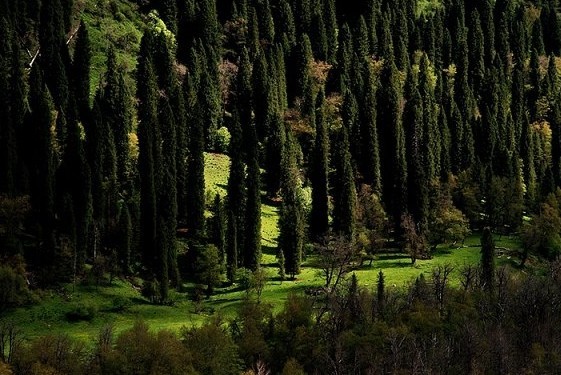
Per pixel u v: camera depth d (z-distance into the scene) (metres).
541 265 149.12
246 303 108.12
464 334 105.31
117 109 158.75
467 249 156.12
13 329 103.69
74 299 118.12
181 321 115.00
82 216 127.94
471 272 131.75
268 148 172.88
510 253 153.38
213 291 132.25
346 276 134.62
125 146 155.38
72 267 123.19
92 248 131.75
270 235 155.75
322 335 104.56
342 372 95.69
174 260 130.88
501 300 118.94
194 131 148.75
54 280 121.00
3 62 161.75
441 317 112.12
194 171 146.50
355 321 109.31
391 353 98.38
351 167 160.75
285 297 124.25
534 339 110.94
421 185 159.12
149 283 124.62
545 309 119.56
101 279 126.00
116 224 135.62
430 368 94.50
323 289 119.50
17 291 113.56
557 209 161.88
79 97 171.25
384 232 159.88
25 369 85.38
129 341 90.75
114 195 140.88
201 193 145.88
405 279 133.62
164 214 134.12
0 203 123.81
